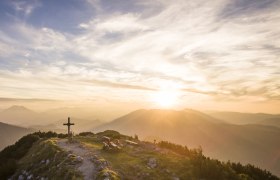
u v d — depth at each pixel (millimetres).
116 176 21078
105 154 28953
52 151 29516
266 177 25922
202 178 22453
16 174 28172
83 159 25656
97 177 20578
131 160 26891
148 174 22641
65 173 22328
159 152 30500
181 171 23656
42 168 26312
